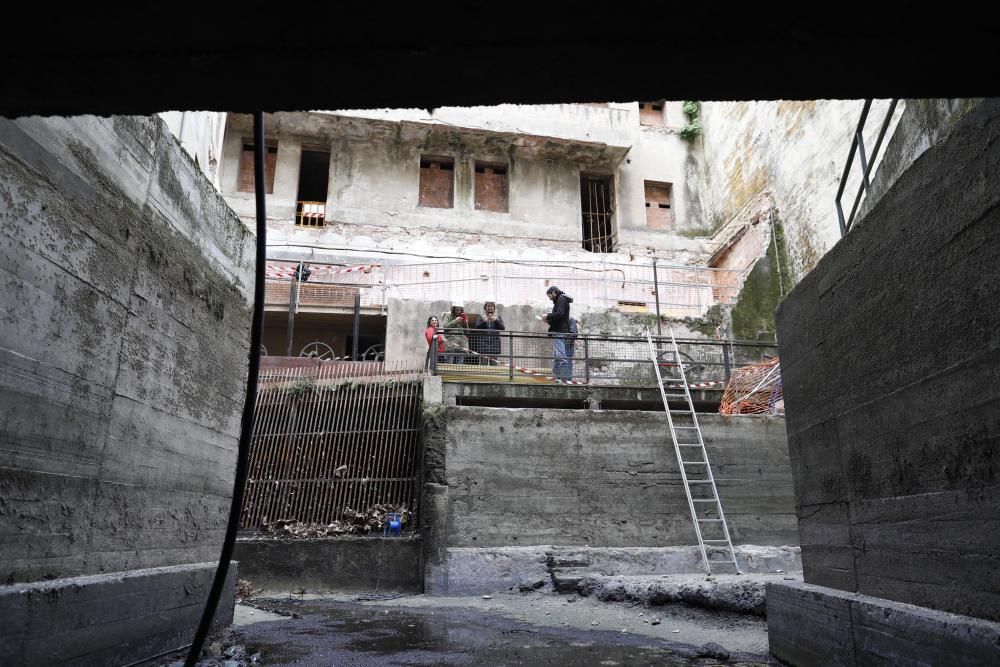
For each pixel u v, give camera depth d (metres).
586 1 1.26
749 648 4.95
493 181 20.03
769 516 9.67
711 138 20.92
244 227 5.91
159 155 4.41
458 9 1.29
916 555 3.09
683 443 9.78
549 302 17.55
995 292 2.55
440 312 15.35
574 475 9.44
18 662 2.92
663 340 11.40
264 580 8.81
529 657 4.74
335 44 1.38
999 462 2.53
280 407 10.48
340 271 16.73
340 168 18.75
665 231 20.25
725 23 1.33
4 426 3.01
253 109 1.62
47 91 1.54
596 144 19.48
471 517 9.09
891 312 3.32
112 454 3.88
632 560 8.94
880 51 1.40
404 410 10.45
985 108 2.61
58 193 3.37
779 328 4.88
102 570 3.79
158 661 4.14
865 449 3.57
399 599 8.24
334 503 9.76
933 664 2.74
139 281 4.16
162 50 1.39
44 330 3.27
